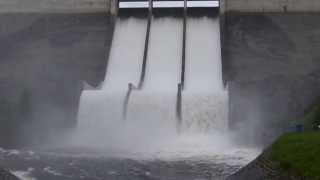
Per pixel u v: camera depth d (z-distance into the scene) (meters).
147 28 72.00
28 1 76.19
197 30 71.94
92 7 75.06
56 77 61.00
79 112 56.41
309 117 49.69
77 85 57.19
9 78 59.56
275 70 62.38
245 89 55.34
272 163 30.50
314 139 31.88
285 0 73.50
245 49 67.19
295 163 28.80
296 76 57.84
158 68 66.75
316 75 57.59
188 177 37.06
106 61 67.00
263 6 73.44
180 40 70.50
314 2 73.12
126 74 66.06
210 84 63.59
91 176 36.78
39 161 41.25
